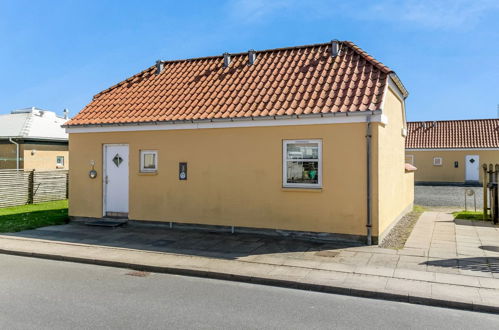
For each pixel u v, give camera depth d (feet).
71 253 29.89
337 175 32.81
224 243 32.78
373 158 31.68
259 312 18.90
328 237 33.24
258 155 35.60
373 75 35.29
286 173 34.96
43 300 20.35
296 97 35.83
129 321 17.58
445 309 19.56
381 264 26.32
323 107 33.14
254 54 44.65
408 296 20.57
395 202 40.75
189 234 36.42
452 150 110.83
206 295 21.47
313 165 33.99
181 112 38.99
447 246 31.30
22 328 16.72
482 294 20.61
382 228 33.27
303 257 28.32
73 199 43.52
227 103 38.14
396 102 41.32
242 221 36.35
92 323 17.33
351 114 31.48
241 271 24.99
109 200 42.29
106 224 40.27
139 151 40.50
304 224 34.04
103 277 24.93
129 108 42.70
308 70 39.22
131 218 40.83
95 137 42.37
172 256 28.84
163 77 47.19
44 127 94.68
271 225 35.24
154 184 39.83
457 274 24.04
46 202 63.46
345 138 32.48
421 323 17.75
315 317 18.31
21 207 56.80
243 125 35.73
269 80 39.86
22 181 60.18
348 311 19.17
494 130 111.24
